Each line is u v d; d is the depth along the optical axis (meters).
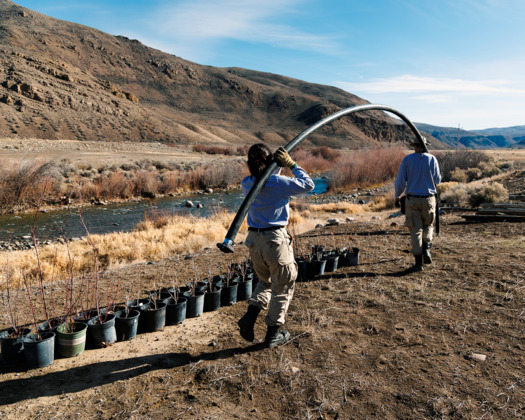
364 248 7.42
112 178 26.31
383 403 2.61
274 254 3.13
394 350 3.30
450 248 6.75
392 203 19.80
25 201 20.69
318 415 2.53
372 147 39.25
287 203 3.20
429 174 5.34
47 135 82.69
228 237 2.70
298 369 3.08
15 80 94.56
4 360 3.29
